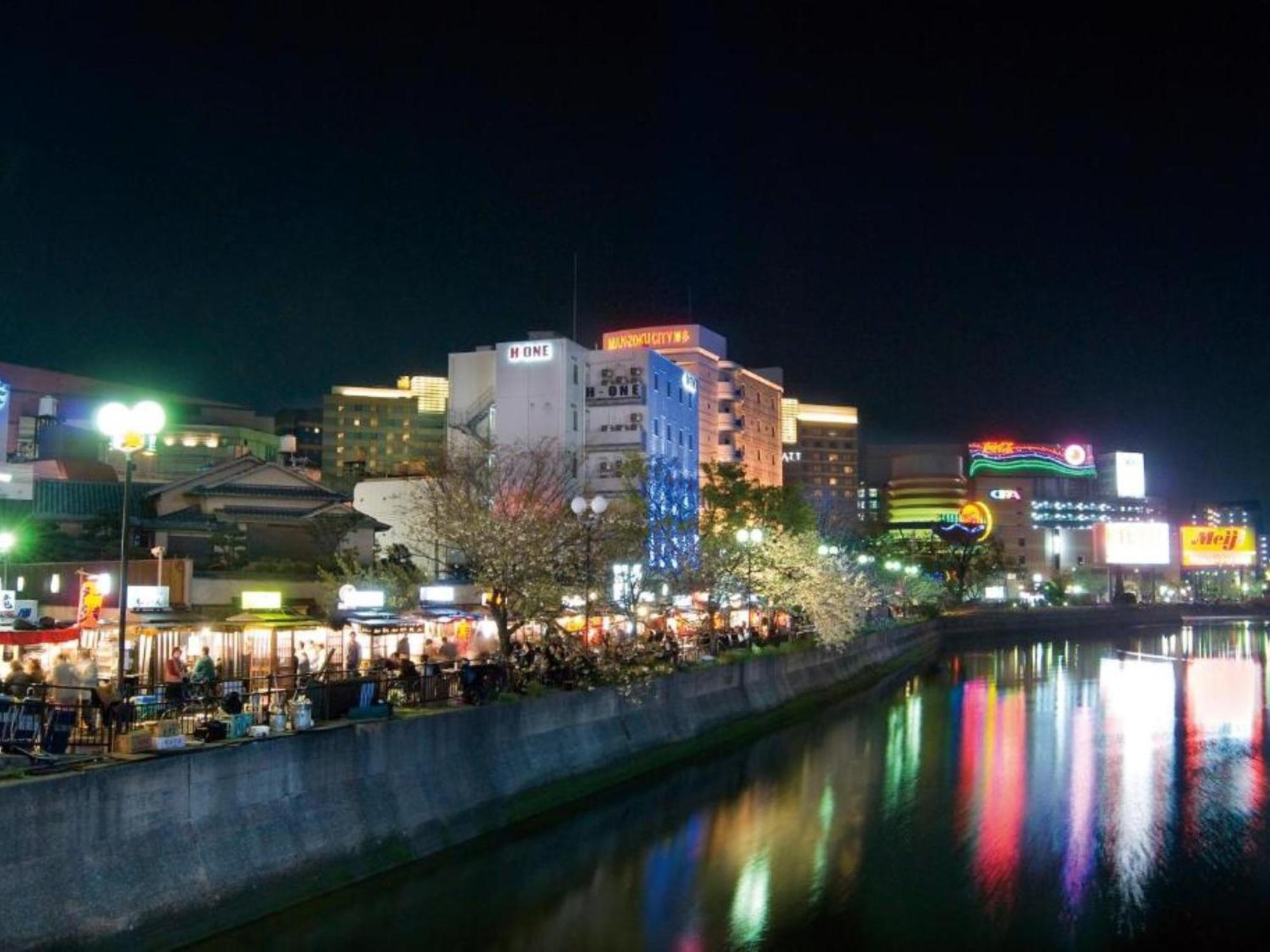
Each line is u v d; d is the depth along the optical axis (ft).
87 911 66.39
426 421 619.26
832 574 238.07
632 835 110.42
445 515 139.95
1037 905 89.76
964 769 148.66
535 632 158.61
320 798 86.38
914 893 92.63
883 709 215.51
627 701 138.62
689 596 189.37
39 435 290.15
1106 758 157.89
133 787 70.64
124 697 78.95
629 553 159.12
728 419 456.04
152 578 148.36
